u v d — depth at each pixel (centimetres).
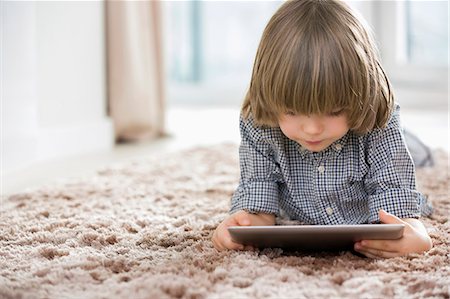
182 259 124
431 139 293
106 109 317
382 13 419
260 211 142
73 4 284
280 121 122
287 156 143
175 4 480
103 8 310
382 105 127
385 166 136
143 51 325
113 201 176
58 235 142
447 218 153
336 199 142
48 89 269
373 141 136
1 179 222
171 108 477
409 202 135
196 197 181
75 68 286
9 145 238
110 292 107
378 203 136
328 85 115
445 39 402
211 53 486
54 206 170
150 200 177
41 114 265
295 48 118
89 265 121
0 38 230
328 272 116
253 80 127
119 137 321
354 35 121
